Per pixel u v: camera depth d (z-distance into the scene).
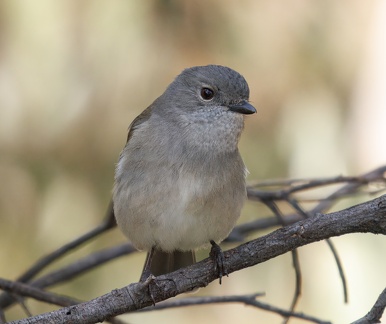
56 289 11.15
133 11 11.05
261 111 11.36
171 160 8.33
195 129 8.49
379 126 11.52
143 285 7.09
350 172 11.30
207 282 7.41
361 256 10.80
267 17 11.45
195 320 11.48
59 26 10.88
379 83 11.62
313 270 10.95
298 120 11.33
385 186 9.08
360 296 10.66
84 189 11.31
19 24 10.79
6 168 11.29
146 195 8.30
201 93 8.59
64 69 10.97
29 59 10.88
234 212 8.52
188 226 8.36
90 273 11.25
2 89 10.94
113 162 11.26
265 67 11.38
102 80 11.07
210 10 11.34
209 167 8.37
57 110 11.08
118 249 9.84
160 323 11.46
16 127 11.09
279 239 7.29
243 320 11.41
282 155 11.25
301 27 11.50
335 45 11.65
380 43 11.71
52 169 11.34
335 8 11.73
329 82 11.55
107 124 11.20
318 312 10.79
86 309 7.00
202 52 11.30
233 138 8.56
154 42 11.17
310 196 11.53
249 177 11.16
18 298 8.22
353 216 7.09
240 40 11.36
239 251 7.40
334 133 11.37
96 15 10.95
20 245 11.29
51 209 11.30
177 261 9.41
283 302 11.06
